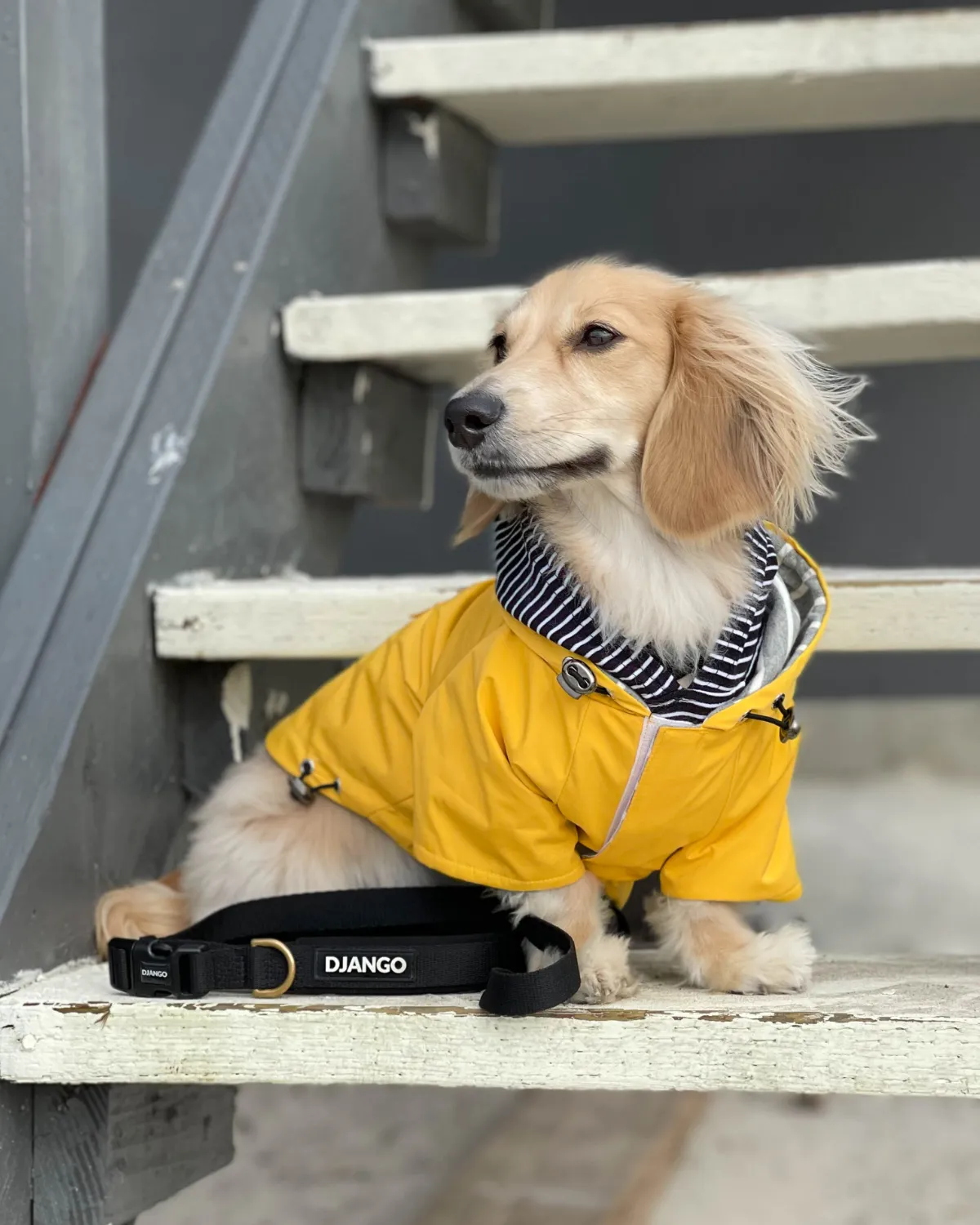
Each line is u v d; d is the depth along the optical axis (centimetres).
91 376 132
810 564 113
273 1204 135
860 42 143
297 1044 103
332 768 117
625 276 117
